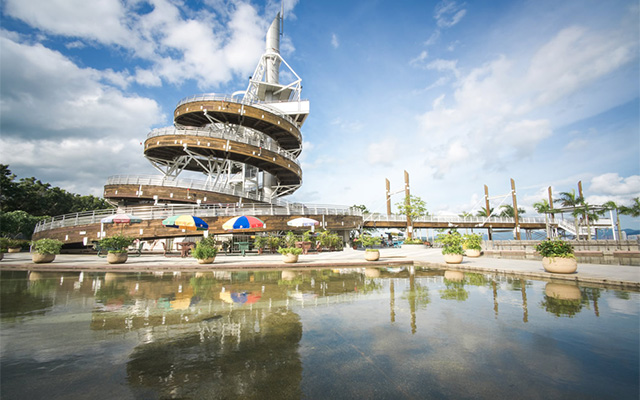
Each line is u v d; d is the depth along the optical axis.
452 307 6.07
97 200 64.06
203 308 6.07
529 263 14.86
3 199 44.84
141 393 2.82
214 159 40.38
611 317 5.30
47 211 51.28
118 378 3.12
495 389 2.84
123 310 5.93
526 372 3.20
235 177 50.94
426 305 6.26
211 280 10.15
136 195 32.09
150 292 7.90
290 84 51.38
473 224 59.53
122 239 15.84
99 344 4.07
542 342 4.08
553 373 3.18
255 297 7.17
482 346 3.95
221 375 3.18
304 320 5.18
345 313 5.63
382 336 4.34
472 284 9.02
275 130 43.19
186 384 2.98
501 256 21.75
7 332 4.57
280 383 2.99
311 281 9.81
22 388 2.89
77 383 3.00
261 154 37.03
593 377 3.08
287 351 3.80
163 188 32.25
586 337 4.28
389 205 54.53
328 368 3.32
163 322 5.10
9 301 6.81
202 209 27.23
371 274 11.72
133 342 4.15
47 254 15.73
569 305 6.21
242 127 44.09
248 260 17.50
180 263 15.57
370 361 3.50
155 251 29.58
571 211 41.12
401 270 13.18
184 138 34.59
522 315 5.44
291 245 22.80
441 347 3.91
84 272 12.73
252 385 2.96
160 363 3.47
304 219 24.33
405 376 3.13
